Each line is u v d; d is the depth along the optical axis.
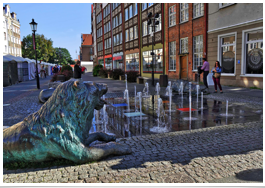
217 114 6.30
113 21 38.75
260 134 4.28
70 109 2.72
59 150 2.78
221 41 14.77
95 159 3.04
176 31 20.14
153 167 2.93
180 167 2.92
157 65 24.17
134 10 29.28
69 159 2.91
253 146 3.64
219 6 14.54
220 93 10.60
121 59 35.81
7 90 14.62
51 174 2.76
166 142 3.93
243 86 13.02
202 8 16.62
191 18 17.83
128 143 3.90
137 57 29.34
